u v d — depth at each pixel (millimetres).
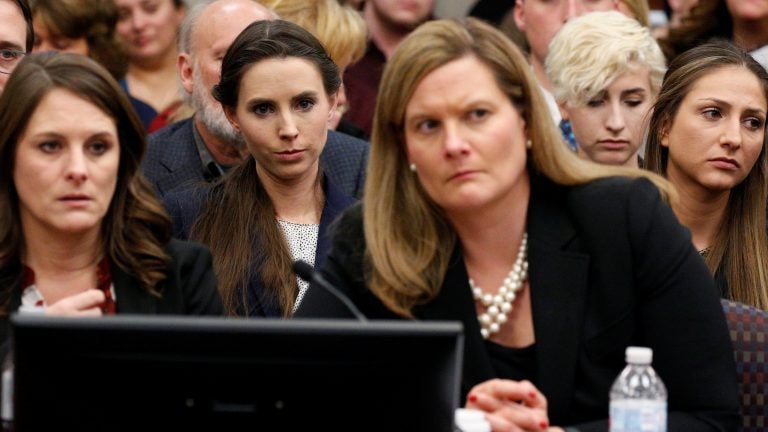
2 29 15031
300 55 14234
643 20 19391
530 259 10648
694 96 14281
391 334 8375
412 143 10273
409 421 8484
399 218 10734
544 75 18891
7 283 11133
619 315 10461
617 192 10664
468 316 10617
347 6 18172
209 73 15961
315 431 8508
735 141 14086
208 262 11664
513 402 9922
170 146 15898
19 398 8422
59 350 8391
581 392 10438
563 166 10719
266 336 8359
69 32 18953
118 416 8477
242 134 14430
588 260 10562
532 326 10664
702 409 10406
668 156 14633
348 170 15414
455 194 10164
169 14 20891
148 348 8391
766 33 19516
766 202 14508
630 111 15695
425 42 10219
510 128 10234
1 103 10875
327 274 10883
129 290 11289
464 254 10828
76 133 10805
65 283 11242
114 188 11156
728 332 10594
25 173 10852
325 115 14344
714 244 14398
